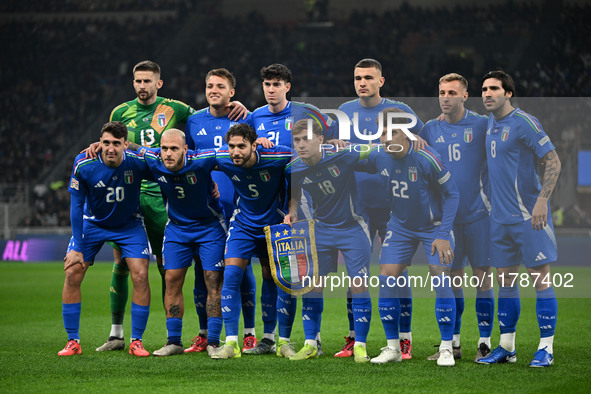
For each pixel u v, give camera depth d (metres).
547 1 53.00
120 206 11.03
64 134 50.56
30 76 54.53
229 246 10.82
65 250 36.78
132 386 8.59
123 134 10.73
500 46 52.69
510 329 10.21
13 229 41.06
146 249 11.24
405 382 8.80
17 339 12.82
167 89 52.91
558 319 15.31
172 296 11.11
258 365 10.01
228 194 12.02
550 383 8.73
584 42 51.25
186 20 57.56
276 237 10.52
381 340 12.80
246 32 56.22
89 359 10.52
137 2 58.19
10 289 22.58
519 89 49.28
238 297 10.80
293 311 10.95
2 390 8.39
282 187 10.84
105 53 55.69
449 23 54.22
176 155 10.47
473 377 9.10
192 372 9.48
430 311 16.98
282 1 57.03
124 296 11.66
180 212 11.06
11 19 57.50
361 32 54.69
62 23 57.41
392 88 51.06
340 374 9.32
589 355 10.82
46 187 45.41
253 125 12.05
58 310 17.52
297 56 54.44
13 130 51.00
